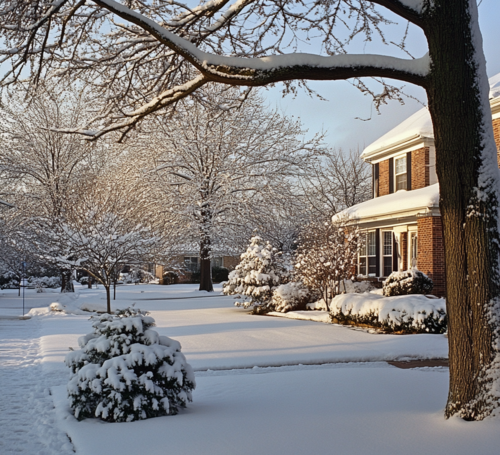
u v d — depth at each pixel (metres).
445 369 9.94
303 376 8.55
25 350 12.59
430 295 17.23
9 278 48.09
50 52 7.76
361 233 22.02
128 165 29.89
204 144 29.42
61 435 5.84
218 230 32.12
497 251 5.54
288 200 31.62
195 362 10.29
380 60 5.88
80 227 20.64
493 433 4.94
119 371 6.30
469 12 5.75
